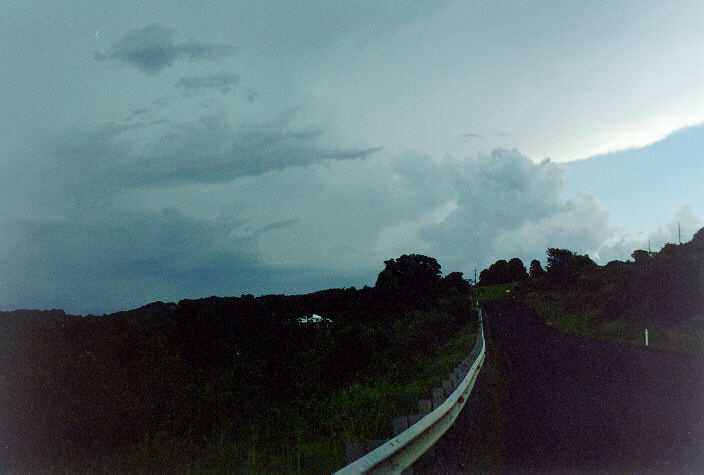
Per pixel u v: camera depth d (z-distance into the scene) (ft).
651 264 160.45
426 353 75.51
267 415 33.96
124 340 37.83
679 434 28.66
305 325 55.16
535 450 25.72
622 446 26.20
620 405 38.37
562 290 320.29
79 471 23.80
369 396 34.22
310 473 21.43
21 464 24.66
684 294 131.75
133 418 29.01
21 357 30.81
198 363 43.14
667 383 50.37
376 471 15.89
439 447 26.40
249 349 46.32
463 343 90.94
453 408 29.37
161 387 32.83
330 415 32.30
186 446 27.73
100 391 29.43
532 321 194.90
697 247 164.25
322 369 45.32
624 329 129.70
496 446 26.63
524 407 38.06
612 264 304.09
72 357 31.91
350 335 52.54
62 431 26.43
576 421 32.71
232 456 25.71
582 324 157.07
